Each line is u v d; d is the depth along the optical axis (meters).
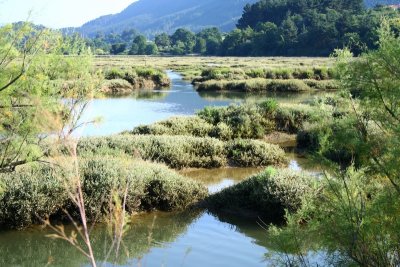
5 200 11.37
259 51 136.62
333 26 113.00
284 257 7.96
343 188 6.54
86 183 12.19
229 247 10.43
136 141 18.30
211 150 18.92
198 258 9.81
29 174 12.14
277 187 12.59
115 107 36.03
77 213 11.80
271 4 164.75
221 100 41.66
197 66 86.62
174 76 71.62
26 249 10.41
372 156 6.11
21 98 6.74
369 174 6.40
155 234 11.30
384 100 6.26
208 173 17.61
